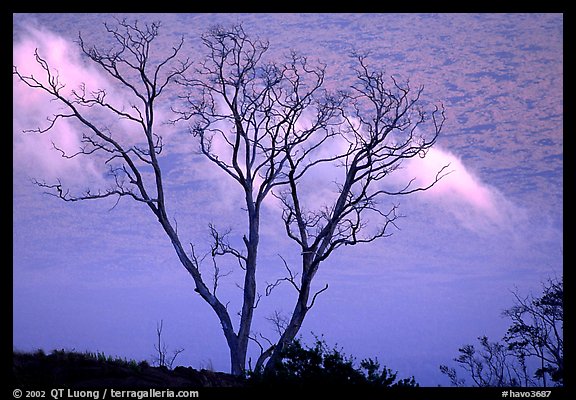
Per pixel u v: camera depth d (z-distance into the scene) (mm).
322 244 73812
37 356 45969
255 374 44500
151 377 44219
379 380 43656
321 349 44625
